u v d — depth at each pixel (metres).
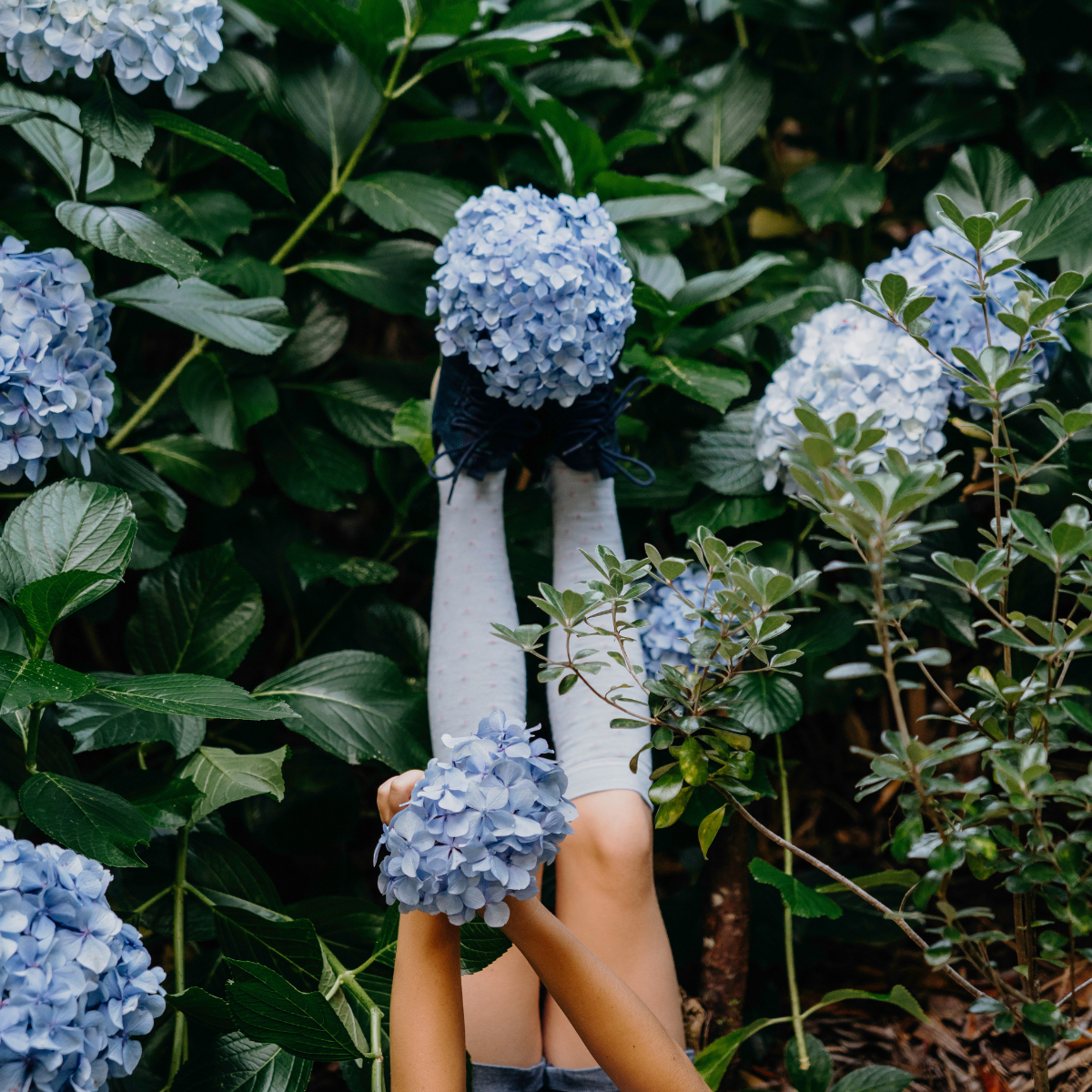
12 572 1.18
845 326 1.54
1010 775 0.93
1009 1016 1.03
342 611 1.95
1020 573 1.78
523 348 1.23
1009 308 1.47
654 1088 0.98
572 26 1.72
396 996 1.01
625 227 1.98
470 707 1.34
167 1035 1.44
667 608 1.54
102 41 1.29
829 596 1.71
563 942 0.98
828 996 1.45
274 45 1.85
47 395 1.28
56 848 1.01
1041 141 1.93
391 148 2.05
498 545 1.42
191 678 1.18
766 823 2.02
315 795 1.72
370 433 1.85
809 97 2.24
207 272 1.66
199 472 1.78
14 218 1.65
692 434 1.93
